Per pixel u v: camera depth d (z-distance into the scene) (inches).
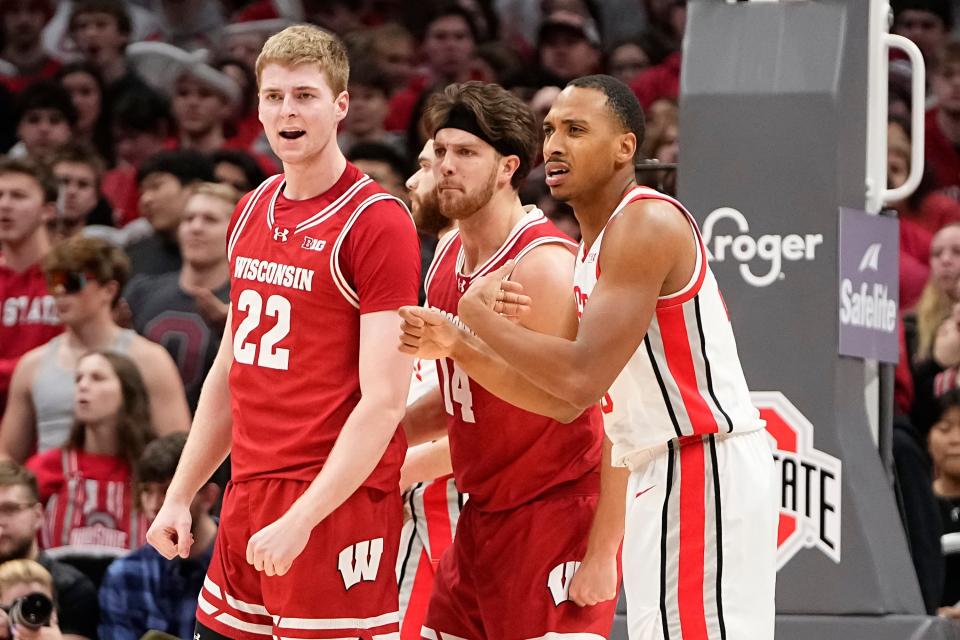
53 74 1132.5
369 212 397.4
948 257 780.6
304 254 399.5
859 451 481.1
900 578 477.7
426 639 462.6
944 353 746.8
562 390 363.6
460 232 448.1
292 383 401.4
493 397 431.2
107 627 601.9
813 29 481.7
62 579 608.7
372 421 389.7
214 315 719.7
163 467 625.0
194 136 1045.8
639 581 398.0
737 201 474.9
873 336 501.0
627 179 392.8
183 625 600.4
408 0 1241.4
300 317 400.2
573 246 436.1
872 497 478.0
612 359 367.9
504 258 432.8
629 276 373.1
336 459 387.9
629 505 402.9
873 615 465.1
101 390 663.8
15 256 792.9
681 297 383.2
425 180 494.0
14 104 1074.7
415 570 513.0
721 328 394.0
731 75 478.6
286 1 1245.7
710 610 389.1
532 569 435.2
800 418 471.2
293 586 397.4
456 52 1101.1
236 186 860.0
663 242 373.4
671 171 553.9
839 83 472.4
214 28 1245.7
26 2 1198.9
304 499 384.5
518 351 362.3
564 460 436.5
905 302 872.3
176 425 689.0
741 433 395.5
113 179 1018.7
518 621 436.1
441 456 478.6
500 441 435.2
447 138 427.5
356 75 986.7
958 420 636.1
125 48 1151.0
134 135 1045.2
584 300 401.7
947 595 602.9
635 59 1077.8
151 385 690.2
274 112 396.2
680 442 395.5
